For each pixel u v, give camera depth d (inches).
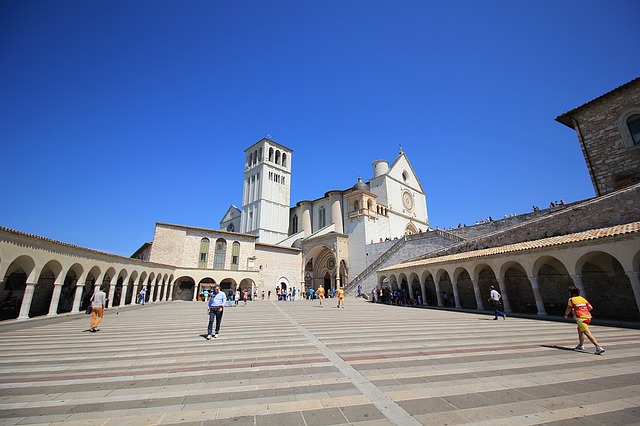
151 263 1343.5
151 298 1389.0
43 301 928.3
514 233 948.6
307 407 183.0
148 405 187.9
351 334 463.5
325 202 2511.1
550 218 850.8
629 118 871.1
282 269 2084.2
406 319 687.7
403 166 2578.7
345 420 164.7
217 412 176.6
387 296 1408.7
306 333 476.7
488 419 164.9
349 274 2037.4
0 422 162.7
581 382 225.9
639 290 547.8
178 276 1631.4
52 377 247.9
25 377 248.4
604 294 748.0
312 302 1461.6
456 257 1043.9
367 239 2009.1
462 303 1134.4
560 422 160.6
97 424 161.8
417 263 1238.3
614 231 601.6
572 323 596.7
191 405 187.3
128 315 806.5
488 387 216.2
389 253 1681.8
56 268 778.2
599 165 925.8
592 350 336.8
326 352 335.3
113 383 231.8
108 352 343.0
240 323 619.5
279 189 2866.6
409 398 196.4
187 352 341.1
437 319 685.9
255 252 1969.7
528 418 165.5
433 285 1280.8
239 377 245.0
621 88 879.7
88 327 565.6
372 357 309.9
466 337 432.1
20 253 655.1
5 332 506.0
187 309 1016.2
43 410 180.1
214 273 1736.0
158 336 458.0
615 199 711.7
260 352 338.0
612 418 164.2
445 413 172.6
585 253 634.8
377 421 163.3
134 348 365.4
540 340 404.5
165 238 1619.1
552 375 243.9
